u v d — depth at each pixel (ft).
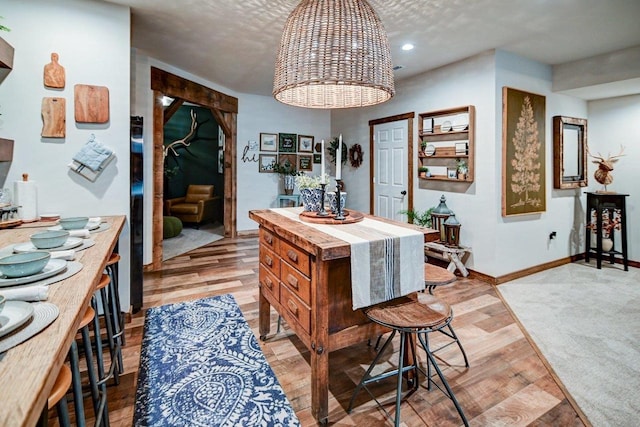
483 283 11.99
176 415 5.41
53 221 7.48
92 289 3.62
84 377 6.37
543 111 12.94
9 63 7.49
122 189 8.83
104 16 8.49
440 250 12.35
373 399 5.94
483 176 12.00
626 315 9.30
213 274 12.73
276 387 6.18
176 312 9.30
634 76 11.34
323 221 6.66
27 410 1.79
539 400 5.89
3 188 7.69
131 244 9.07
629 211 14.26
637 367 6.86
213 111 17.60
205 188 23.58
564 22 9.54
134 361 6.94
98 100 8.45
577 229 14.87
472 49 11.54
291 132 20.86
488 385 6.30
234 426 5.20
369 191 18.04
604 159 14.67
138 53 12.48
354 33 5.61
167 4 8.73
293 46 5.82
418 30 10.00
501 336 8.15
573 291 11.18
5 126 7.74
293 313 6.16
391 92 6.27
